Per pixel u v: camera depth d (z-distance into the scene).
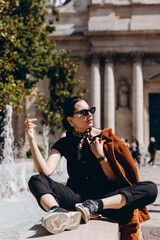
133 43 35.34
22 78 19.42
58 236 2.32
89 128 3.28
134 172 3.12
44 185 2.80
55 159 3.22
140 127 34.62
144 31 34.66
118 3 35.84
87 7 36.19
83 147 3.25
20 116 36.22
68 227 2.45
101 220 2.84
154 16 35.38
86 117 3.21
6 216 5.88
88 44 36.78
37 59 19.75
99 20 35.66
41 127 35.78
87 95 36.19
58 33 37.69
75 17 37.75
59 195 2.90
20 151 35.00
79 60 36.69
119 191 2.90
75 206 2.70
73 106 3.26
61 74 26.66
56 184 2.93
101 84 36.16
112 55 35.31
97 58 35.44
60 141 3.37
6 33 13.02
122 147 3.17
